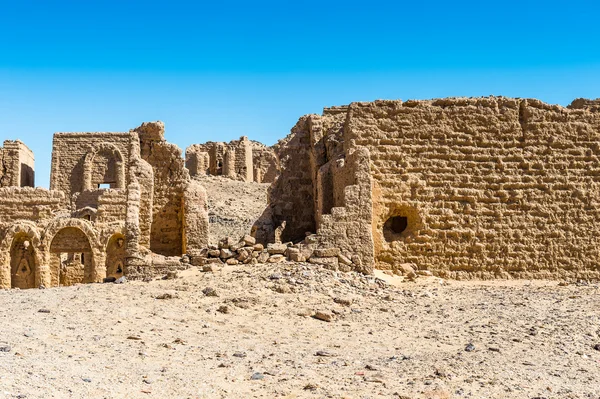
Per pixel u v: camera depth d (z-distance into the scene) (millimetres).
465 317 14094
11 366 8508
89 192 39531
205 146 60844
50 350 9883
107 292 15859
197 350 10844
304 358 10594
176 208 24469
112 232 28922
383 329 13086
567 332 12617
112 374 8891
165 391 8344
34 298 15102
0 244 27750
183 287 16062
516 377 9547
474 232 20234
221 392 8500
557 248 20500
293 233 23297
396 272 19734
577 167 20984
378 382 9117
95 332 11586
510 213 20484
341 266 18234
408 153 20391
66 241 28750
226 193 50531
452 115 20703
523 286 18875
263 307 14445
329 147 22250
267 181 63031
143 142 24531
